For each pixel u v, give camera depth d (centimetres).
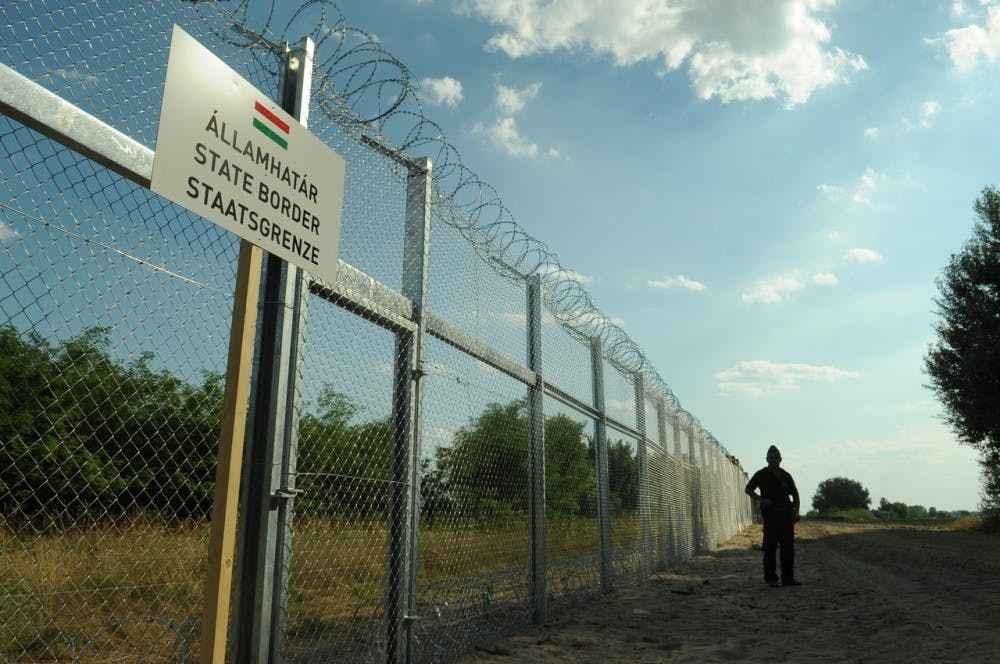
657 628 596
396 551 383
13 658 225
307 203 279
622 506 880
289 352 304
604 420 794
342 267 348
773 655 493
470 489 483
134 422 242
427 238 427
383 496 380
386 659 371
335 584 345
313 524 334
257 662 275
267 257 310
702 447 1571
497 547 521
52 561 228
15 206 205
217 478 228
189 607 270
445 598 441
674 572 1055
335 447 344
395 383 399
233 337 238
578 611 656
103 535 241
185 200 214
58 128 212
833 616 654
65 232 217
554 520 643
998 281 2145
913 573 1041
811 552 1543
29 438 215
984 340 2102
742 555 1413
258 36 306
